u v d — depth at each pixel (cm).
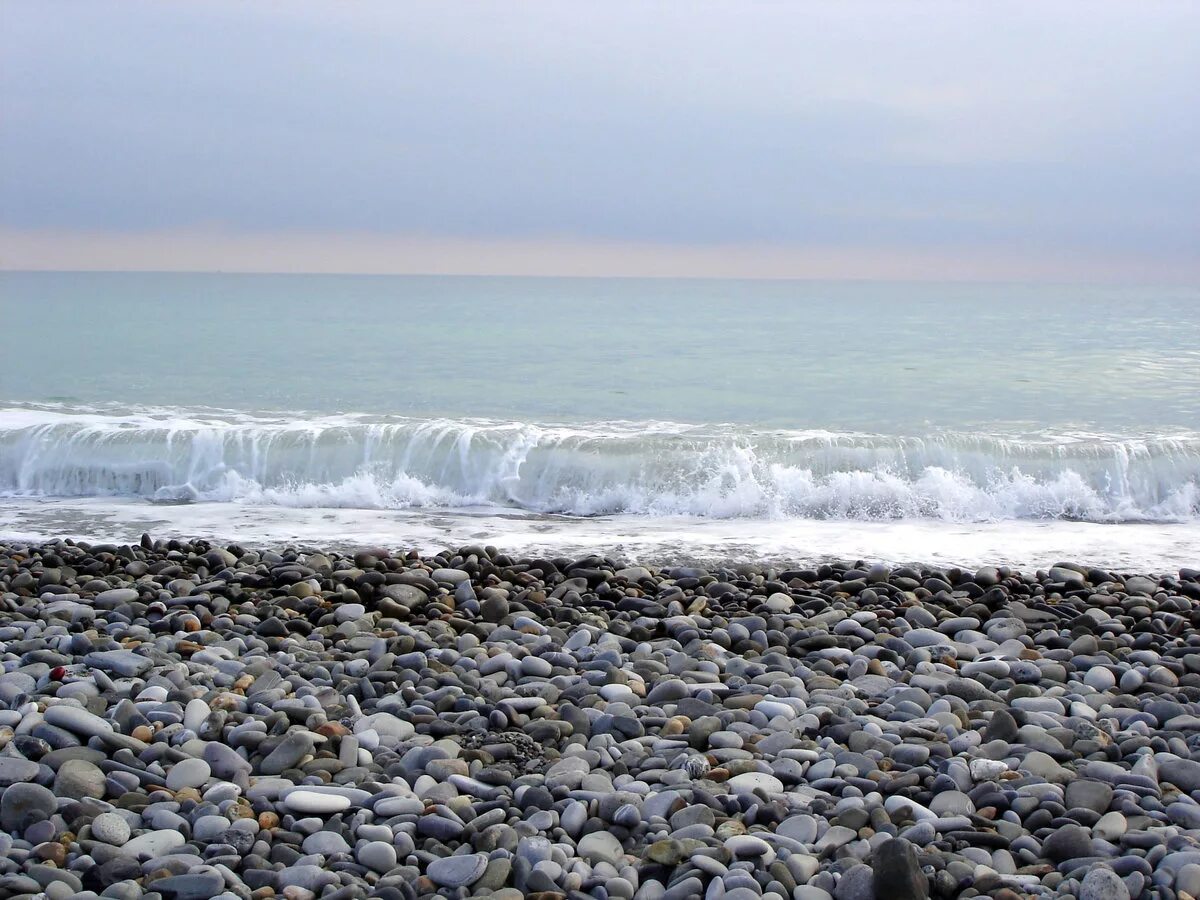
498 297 5897
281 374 2134
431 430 1304
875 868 376
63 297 5141
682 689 561
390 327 3319
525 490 1236
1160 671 606
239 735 487
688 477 1221
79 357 2377
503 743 494
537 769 477
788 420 1645
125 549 898
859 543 1024
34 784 427
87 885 380
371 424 1454
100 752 469
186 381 2022
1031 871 395
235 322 3469
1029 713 531
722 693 565
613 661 613
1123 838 409
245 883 384
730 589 791
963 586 829
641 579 829
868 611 738
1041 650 671
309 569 809
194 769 455
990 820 430
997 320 3712
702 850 397
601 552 977
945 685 579
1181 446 1256
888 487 1192
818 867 394
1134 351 2553
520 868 388
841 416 1686
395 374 2152
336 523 1104
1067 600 789
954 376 2138
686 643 670
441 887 381
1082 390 1944
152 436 1288
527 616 706
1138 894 375
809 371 2220
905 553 984
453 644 652
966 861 393
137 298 5109
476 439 1267
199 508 1177
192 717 508
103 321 3434
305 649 643
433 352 2569
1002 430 1542
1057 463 1242
